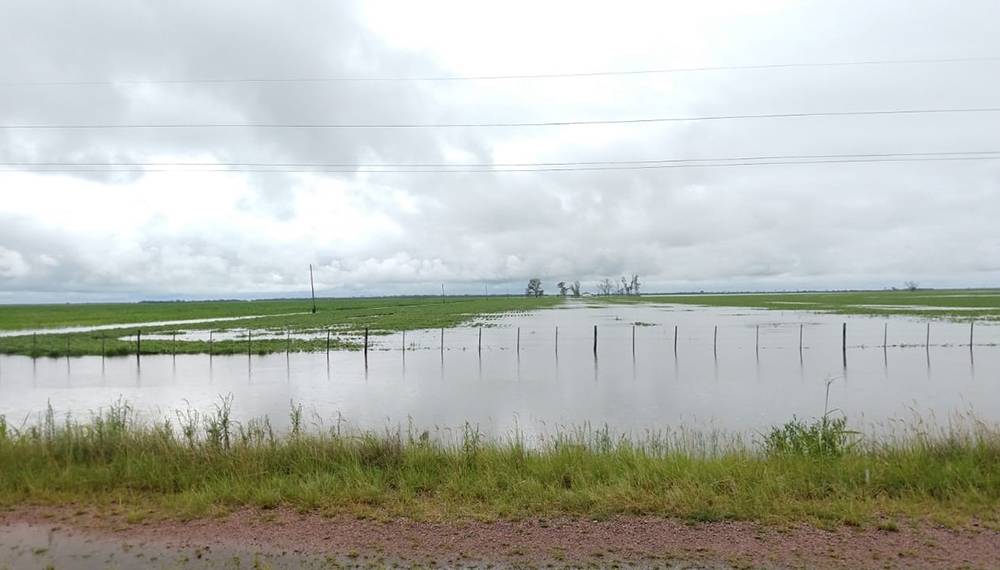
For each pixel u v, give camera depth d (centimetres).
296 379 2614
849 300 14238
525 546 561
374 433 1072
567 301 18825
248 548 561
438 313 9781
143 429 1041
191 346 3944
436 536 588
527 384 2447
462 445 1102
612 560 529
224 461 831
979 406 1897
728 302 14562
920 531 587
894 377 2539
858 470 773
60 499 704
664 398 2103
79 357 3528
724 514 630
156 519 638
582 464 820
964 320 6200
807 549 548
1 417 1238
